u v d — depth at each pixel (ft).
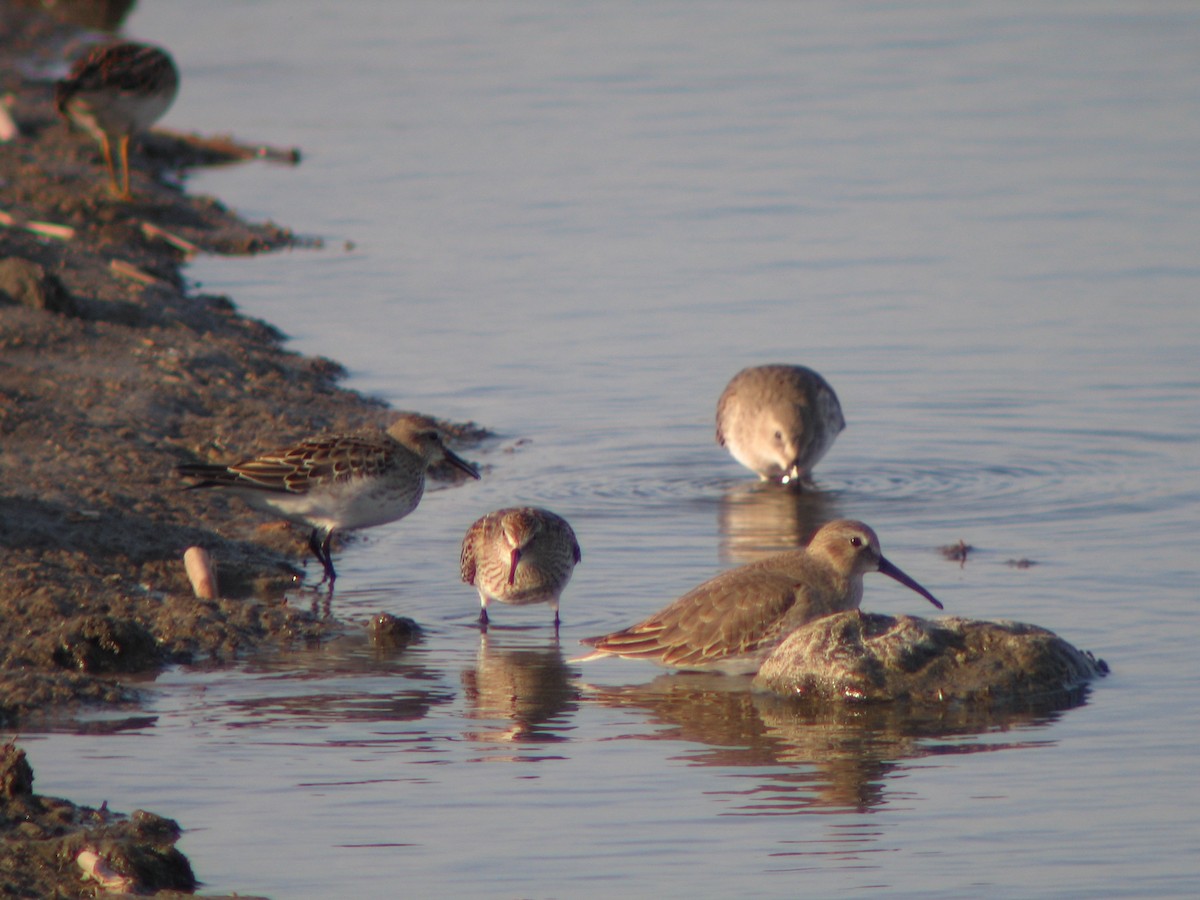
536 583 42.88
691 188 98.68
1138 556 47.39
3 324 65.67
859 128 112.98
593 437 61.41
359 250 87.51
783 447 55.26
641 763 34.24
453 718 36.99
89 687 38.09
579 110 120.16
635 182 100.37
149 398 60.49
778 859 29.43
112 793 32.50
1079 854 29.50
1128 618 42.32
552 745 35.32
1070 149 105.70
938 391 65.26
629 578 47.24
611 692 38.99
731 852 29.73
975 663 38.14
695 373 68.28
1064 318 73.67
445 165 105.50
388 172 104.01
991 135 110.11
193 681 39.37
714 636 39.78
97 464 53.88
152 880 28.30
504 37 148.66
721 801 32.12
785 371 57.62
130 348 65.72
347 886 28.48
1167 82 124.26
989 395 64.49
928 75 129.39
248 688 38.91
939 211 92.43
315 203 97.09
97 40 144.05
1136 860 29.25
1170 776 32.94
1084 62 132.57
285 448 48.32
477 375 68.23
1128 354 68.59
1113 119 113.39
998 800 31.94
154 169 102.37
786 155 106.01
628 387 66.90
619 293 79.41
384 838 30.42
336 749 34.96
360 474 47.57
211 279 81.76
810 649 38.73
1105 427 60.54
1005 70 130.41
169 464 54.95
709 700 38.47
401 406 64.18
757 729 36.32
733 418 57.36
